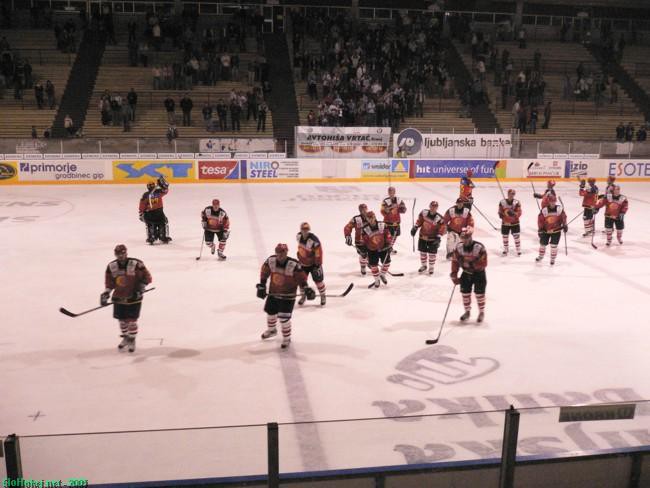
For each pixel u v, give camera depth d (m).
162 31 33.34
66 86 30.77
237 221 18.38
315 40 35.66
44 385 7.88
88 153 25.84
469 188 18.09
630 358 8.91
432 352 9.01
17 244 15.26
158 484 4.91
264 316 10.43
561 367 8.57
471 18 39.16
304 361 8.66
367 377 8.18
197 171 26.42
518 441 5.39
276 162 26.88
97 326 9.89
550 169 28.47
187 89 31.66
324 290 10.84
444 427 5.47
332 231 17.16
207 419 7.07
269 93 32.00
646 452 5.41
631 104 34.62
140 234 16.56
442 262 14.08
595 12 39.97
